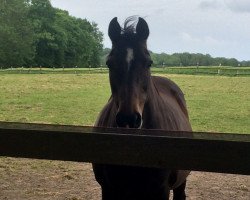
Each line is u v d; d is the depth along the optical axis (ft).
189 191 22.20
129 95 10.97
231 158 7.92
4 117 48.39
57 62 293.84
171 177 11.98
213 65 241.76
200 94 79.71
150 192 11.27
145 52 11.74
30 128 9.11
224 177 25.29
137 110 10.79
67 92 79.92
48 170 25.67
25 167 26.22
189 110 57.62
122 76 11.29
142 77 11.44
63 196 20.48
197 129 43.34
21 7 264.11
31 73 161.68
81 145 8.56
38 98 68.23
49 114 51.55
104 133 8.44
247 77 139.03
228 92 84.79
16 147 8.83
